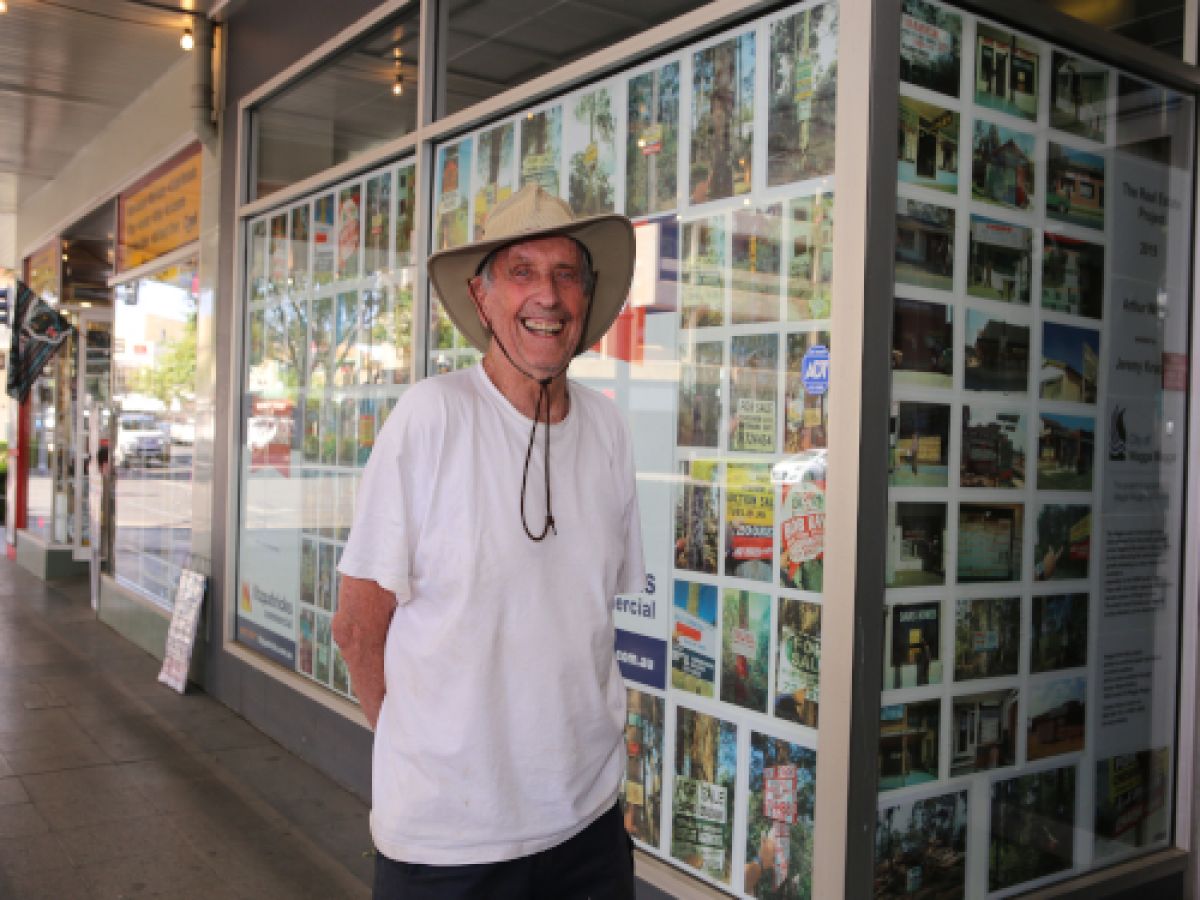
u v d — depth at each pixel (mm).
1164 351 2953
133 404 7664
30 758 4816
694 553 2871
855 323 2344
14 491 12039
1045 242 2689
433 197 4090
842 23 2395
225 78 5914
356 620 1740
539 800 1663
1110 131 2814
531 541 1668
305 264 5105
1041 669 2721
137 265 7625
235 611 5738
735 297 2756
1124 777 2898
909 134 2424
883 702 2432
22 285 11031
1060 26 2635
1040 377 2693
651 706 3014
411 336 4188
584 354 3281
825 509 2477
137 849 3811
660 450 2990
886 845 2453
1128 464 2883
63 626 7988
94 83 7156
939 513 2514
